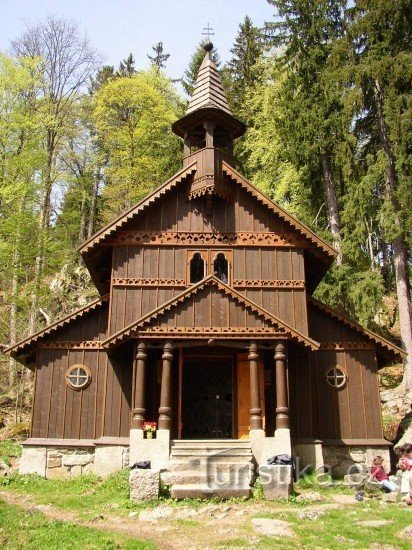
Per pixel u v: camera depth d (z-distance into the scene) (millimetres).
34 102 32375
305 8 31641
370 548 10625
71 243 39969
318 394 20531
